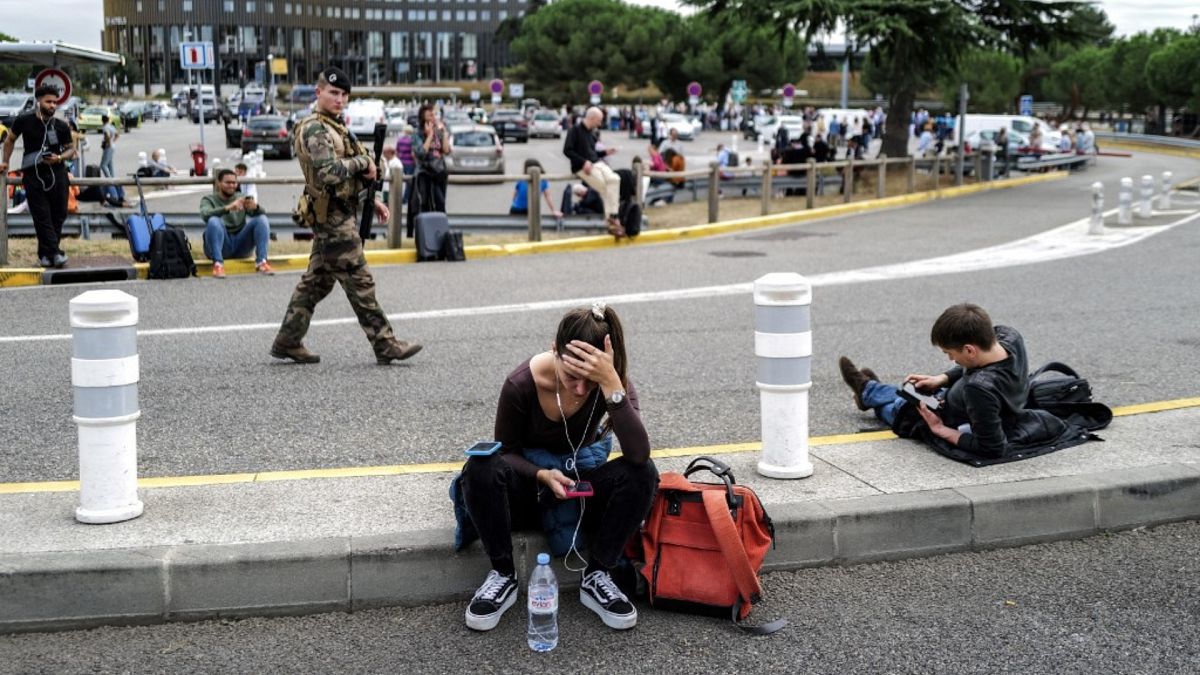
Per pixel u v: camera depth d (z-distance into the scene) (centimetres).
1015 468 513
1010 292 1193
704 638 394
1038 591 431
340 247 782
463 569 424
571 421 422
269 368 804
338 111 770
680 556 412
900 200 2528
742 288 1234
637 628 403
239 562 406
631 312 1072
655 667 372
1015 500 474
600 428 439
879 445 561
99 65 2045
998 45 2817
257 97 7694
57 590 397
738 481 500
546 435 427
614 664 374
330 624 405
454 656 380
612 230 1703
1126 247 1634
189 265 1285
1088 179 3384
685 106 8419
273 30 16975
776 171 2366
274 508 464
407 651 384
